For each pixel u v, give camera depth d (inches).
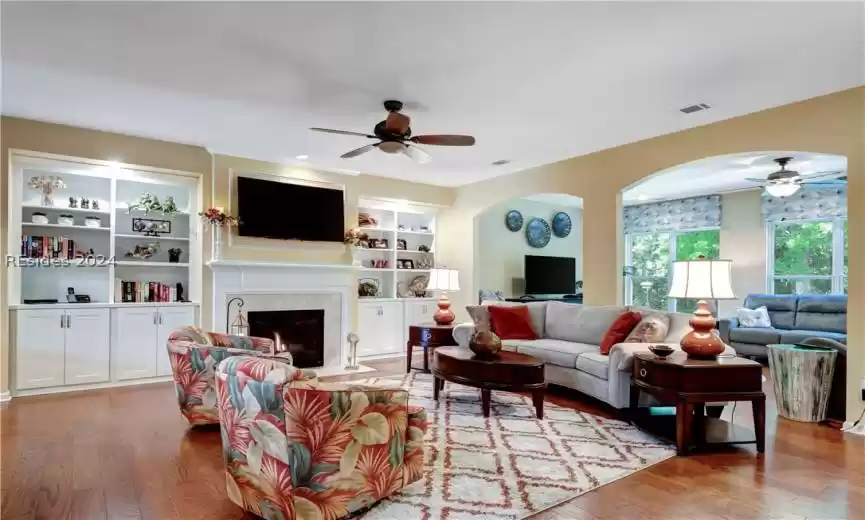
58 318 185.5
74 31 114.0
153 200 210.1
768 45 118.4
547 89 146.9
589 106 161.5
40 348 182.1
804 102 154.3
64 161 187.9
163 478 109.4
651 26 109.8
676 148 189.0
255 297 228.1
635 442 134.9
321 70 135.1
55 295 196.4
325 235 248.5
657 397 133.2
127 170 201.6
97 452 124.7
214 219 213.5
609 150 214.5
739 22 107.7
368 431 92.1
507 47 120.5
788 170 236.5
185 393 142.2
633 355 146.6
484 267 338.6
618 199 211.2
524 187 257.8
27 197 191.8
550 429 145.9
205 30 113.3
